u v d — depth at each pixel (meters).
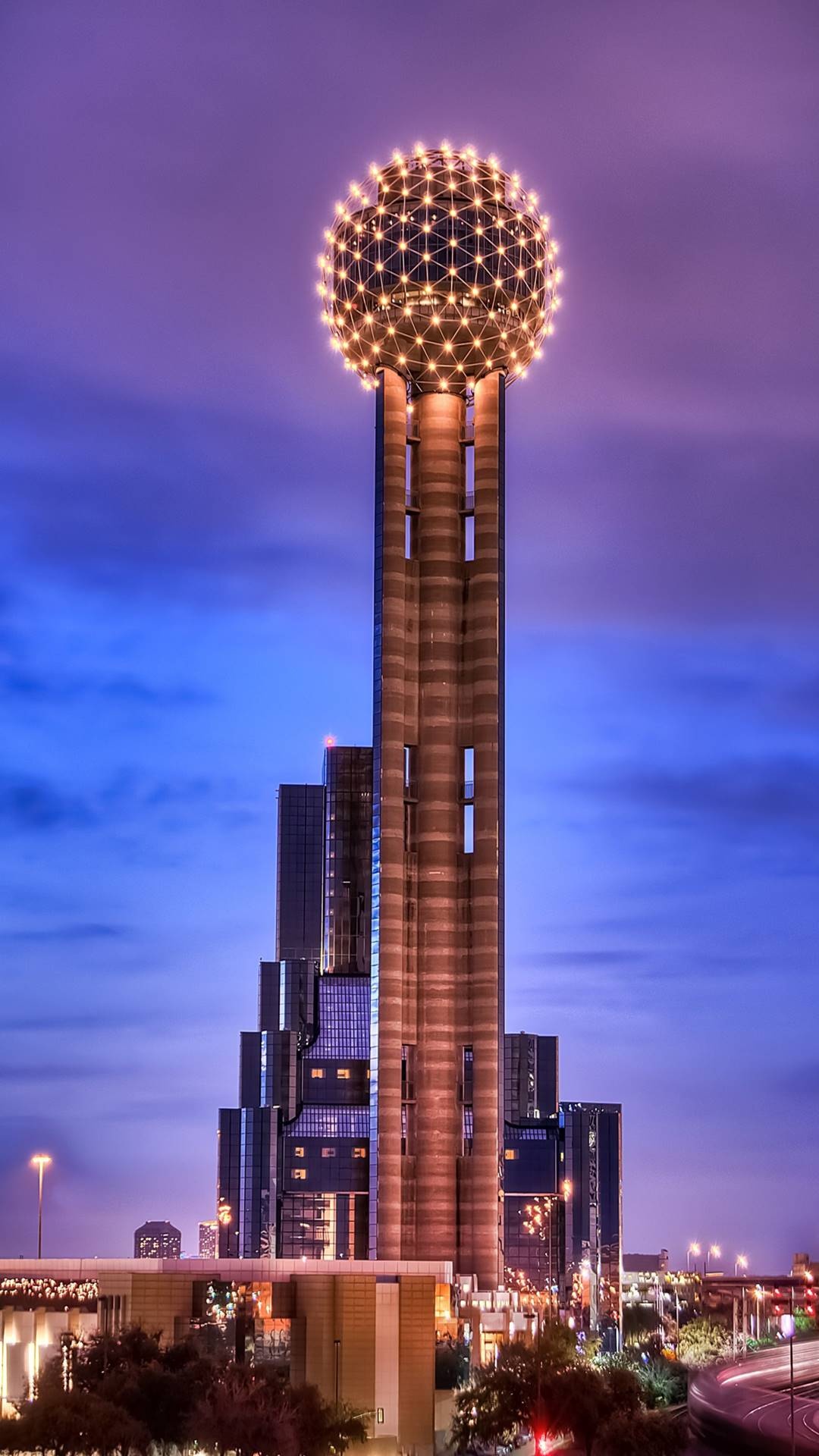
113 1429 120.19
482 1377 150.12
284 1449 123.06
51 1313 154.50
